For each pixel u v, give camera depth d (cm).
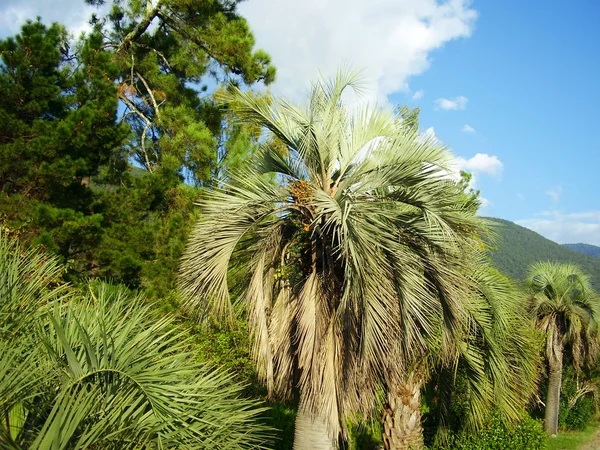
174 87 1582
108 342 437
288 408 1068
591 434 2155
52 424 315
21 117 1144
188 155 1420
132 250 1149
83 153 1138
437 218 612
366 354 575
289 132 698
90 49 1240
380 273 580
